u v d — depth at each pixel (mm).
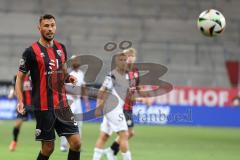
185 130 80188
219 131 79938
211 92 90375
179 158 45438
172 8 116000
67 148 46469
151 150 51500
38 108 26844
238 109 90750
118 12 115250
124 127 34281
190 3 116562
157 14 114938
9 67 100875
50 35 26750
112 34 109438
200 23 30844
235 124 90688
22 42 103625
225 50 107125
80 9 114812
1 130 70875
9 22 109125
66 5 114812
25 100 45812
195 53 106188
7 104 89000
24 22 109500
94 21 111438
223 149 54688
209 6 116438
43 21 26734
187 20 113875
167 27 112562
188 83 101812
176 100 88062
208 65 104625
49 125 26906
